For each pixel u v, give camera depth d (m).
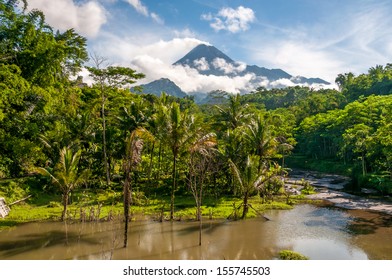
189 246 20.17
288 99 161.12
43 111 38.44
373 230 23.50
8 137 34.91
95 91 56.12
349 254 18.56
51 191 36.16
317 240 21.25
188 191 37.50
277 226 24.78
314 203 33.78
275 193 38.09
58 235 22.42
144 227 24.42
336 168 63.31
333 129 70.12
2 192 30.73
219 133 49.81
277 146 40.88
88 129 42.53
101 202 33.31
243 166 34.97
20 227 24.41
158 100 47.88
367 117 60.47
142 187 39.91
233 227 24.50
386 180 40.12
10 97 32.34
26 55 36.06
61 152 26.62
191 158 28.11
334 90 126.94
